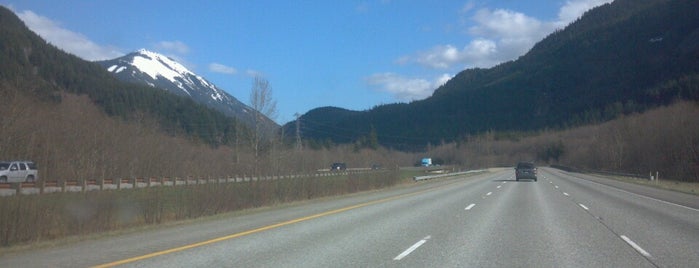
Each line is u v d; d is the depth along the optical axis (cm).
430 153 15712
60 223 1538
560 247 1215
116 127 6053
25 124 4806
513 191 3525
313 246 1227
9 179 4003
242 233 1460
